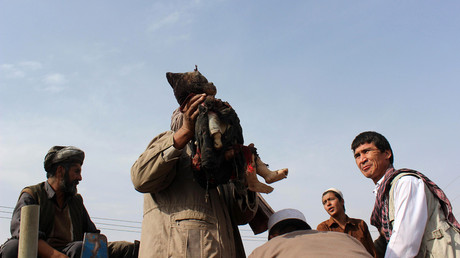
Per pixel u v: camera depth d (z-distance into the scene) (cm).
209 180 355
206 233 354
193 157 363
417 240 366
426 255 368
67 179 504
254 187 367
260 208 454
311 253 320
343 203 637
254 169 363
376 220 421
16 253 438
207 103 345
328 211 626
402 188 382
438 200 382
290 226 375
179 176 377
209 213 365
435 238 366
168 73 384
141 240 369
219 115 347
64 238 496
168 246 348
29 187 498
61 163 506
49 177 509
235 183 361
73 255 464
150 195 381
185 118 351
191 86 373
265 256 334
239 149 355
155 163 350
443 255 358
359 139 436
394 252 365
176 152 351
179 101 382
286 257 324
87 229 538
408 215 371
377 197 412
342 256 316
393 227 379
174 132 394
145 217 376
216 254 349
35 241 362
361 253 324
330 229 624
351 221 621
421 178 386
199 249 346
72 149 516
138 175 358
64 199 511
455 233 364
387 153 427
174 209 364
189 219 357
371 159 424
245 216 403
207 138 331
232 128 348
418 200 374
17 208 475
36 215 369
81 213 534
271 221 387
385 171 423
